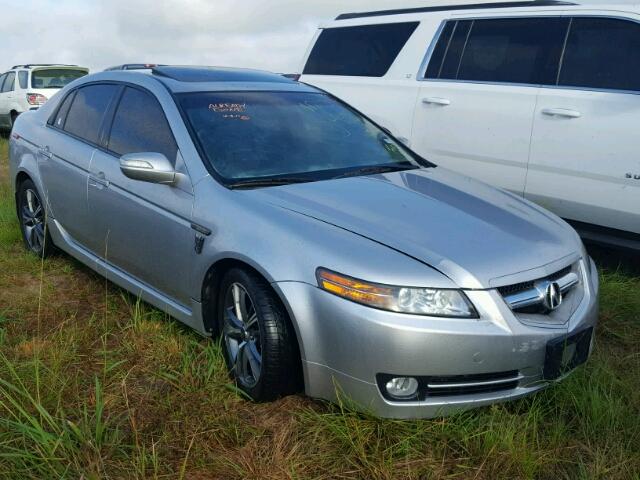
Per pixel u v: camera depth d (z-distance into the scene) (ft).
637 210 15.23
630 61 15.66
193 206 11.18
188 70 14.51
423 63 20.03
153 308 13.20
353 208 10.38
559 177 16.62
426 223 10.05
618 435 9.09
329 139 13.30
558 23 17.17
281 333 9.57
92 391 10.27
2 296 14.37
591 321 10.01
